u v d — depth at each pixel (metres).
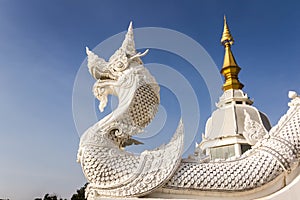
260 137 6.79
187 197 5.46
